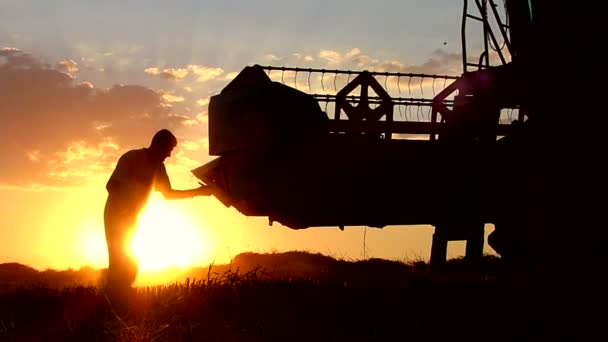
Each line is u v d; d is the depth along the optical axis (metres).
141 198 11.64
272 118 15.78
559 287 10.31
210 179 16.73
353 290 10.55
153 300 9.72
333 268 18.44
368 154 16.06
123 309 9.32
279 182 15.84
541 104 14.46
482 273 13.95
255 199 15.92
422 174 16.12
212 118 16.62
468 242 16.31
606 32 13.23
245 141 15.93
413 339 7.93
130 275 11.45
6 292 11.63
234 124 16.17
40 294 10.75
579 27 13.69
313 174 15.88
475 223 16.11
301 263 20.09
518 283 11.01
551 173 13.84
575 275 11.62
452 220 16.14
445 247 16.34
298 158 15.84
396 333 8.12
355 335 8.16
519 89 14.96
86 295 10.09
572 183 13.39
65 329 8.26
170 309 9.21
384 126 16.78
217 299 9.73
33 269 23.77
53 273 22.05
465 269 15.26
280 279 11.43
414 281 11.50
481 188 15.66
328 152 15.98
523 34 15.25
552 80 14.18
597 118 13.28
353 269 18.12
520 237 14.63
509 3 15.55
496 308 9.14
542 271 12.52
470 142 16.12
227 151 16.30
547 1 14.37
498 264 15.44
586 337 7.78
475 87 16.14
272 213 16.11
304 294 10.21
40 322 8.92
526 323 8.36
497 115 16.12
